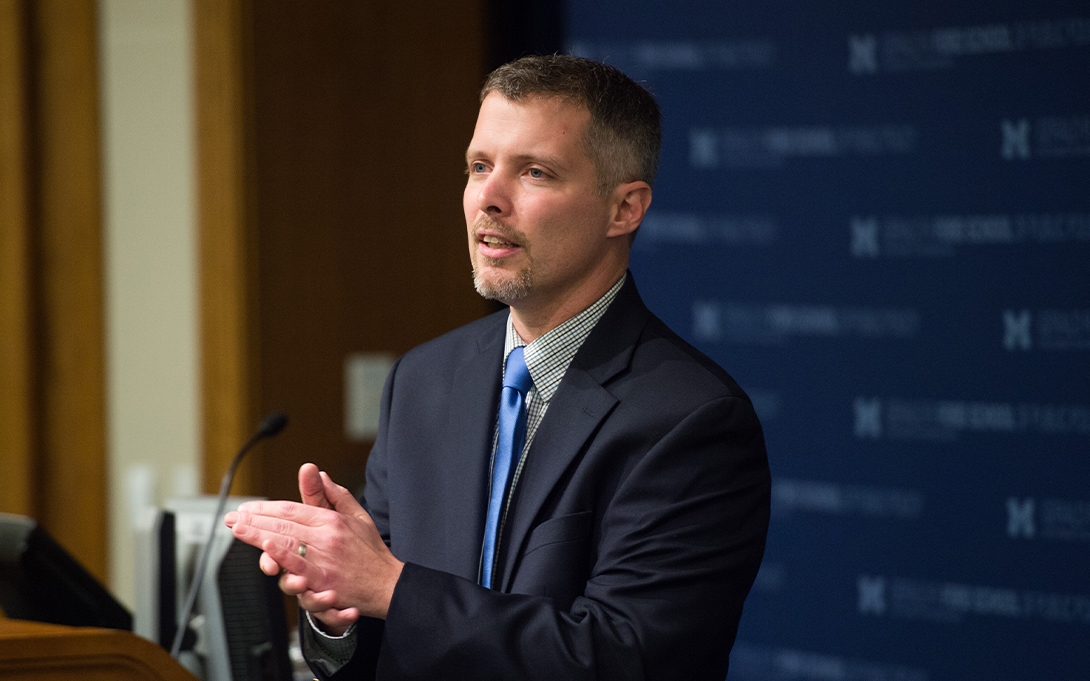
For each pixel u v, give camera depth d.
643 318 4.05
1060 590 8.11
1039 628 8.17
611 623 3.38
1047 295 8.17
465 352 4.29
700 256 9.52
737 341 9.38
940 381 8.55
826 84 8.98
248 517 3.38
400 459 4.11
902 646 8.66
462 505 3.85
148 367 10.05
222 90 9.93
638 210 3.96
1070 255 8.09
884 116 8.77
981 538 8.39
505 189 3.74
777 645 9.18
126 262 10.02
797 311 9.12
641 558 3.50
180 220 10.06
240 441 9.91
